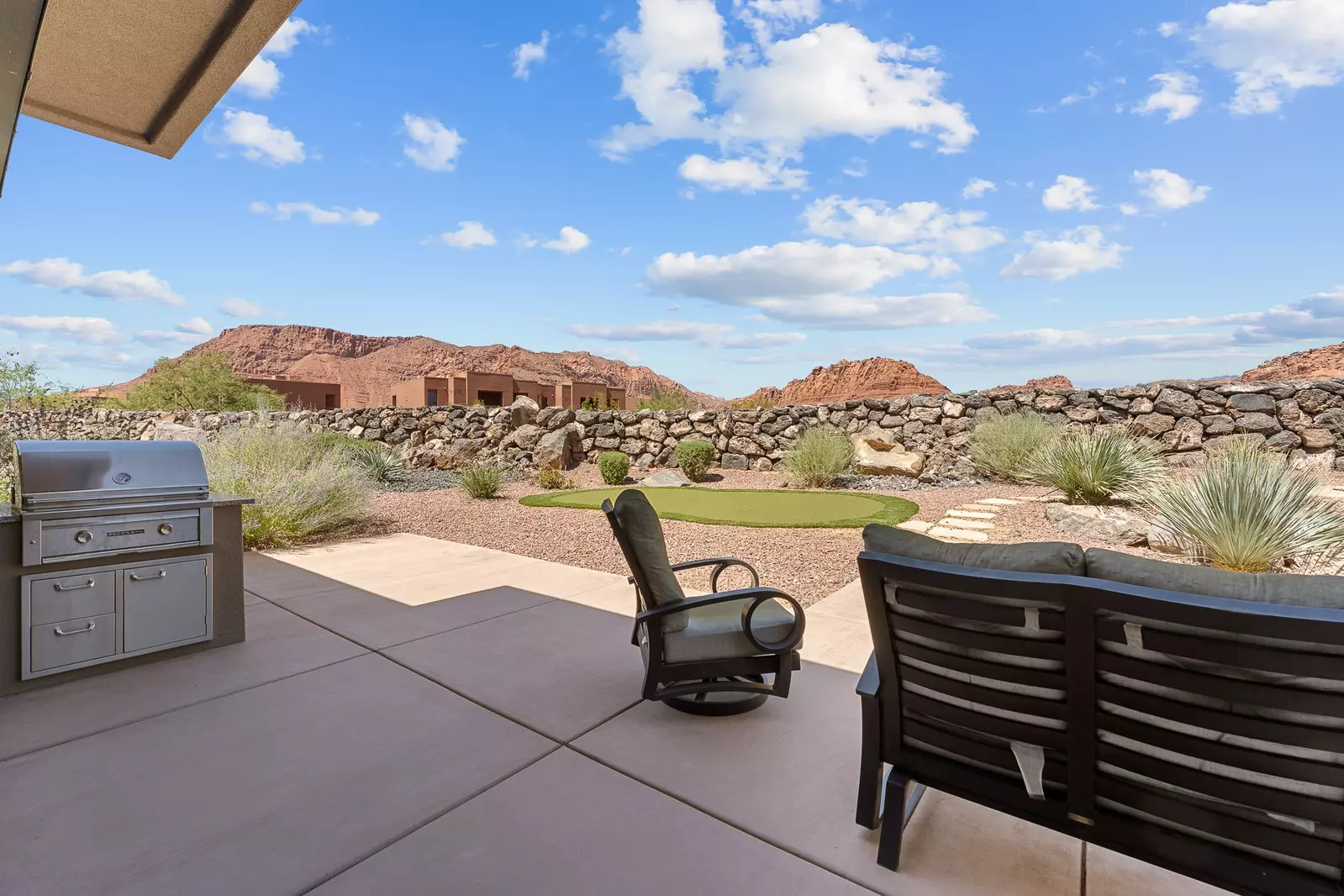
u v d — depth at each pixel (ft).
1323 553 16.63
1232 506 17.49
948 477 36.86
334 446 36.55
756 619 8.98
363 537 22.33
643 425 45.70
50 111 15.01
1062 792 5.21
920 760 5.90
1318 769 4.00
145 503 10.55
